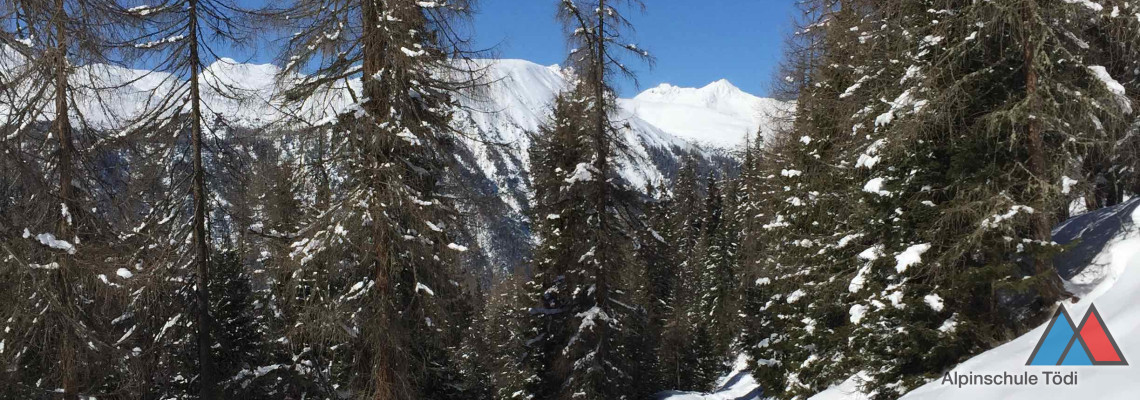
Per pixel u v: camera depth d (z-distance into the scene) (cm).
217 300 1481
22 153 887
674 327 2897
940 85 1040
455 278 1246
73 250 890
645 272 2292
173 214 1227
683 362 3534
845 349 1437
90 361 1055
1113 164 1284
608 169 1872
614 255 1878
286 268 1148
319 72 1154
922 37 1112
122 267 981
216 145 1239
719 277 3372
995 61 1028
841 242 1343
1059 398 641
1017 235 977
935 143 1088
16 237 853
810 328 1623
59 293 983
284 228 1262
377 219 1086
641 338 2197
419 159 1217
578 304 1964
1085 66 925
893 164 1144
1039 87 932
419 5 1142
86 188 1100
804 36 1714
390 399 1177
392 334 1150
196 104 1207
